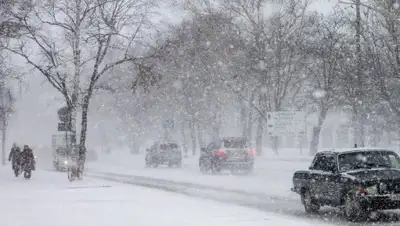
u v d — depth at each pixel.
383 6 23.45
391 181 13.61
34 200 17.80
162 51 28.09
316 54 37.22
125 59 27.06
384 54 25.59
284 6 41.47
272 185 24.50
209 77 43.44
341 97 38.22
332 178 14.59
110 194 19.73
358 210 13.56
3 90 30.77
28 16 26.03
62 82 26.75
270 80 40.03
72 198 18.33
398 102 26.36
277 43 39.62
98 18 26.45
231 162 31.55
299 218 14.65
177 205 16.20
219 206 15.95
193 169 37.88
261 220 13.01
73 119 27.14
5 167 46.81
